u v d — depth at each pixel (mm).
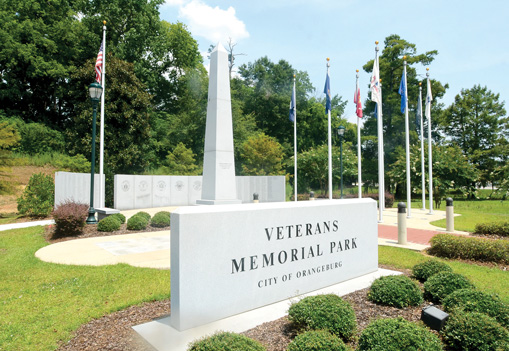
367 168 41719
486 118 42250
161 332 3869
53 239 10602
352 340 3826
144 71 32531
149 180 20312
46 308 4930
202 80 35875
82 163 22172
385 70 38438
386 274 6520
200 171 29938
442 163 25672
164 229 12516
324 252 5637
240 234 4449
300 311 3926
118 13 31219
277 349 3502
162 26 35438
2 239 10602
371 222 6672
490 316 4141
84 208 11961
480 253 7941
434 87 38625
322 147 34906
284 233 5016
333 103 57500
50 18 32500
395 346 3172
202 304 4051
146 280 6219
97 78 15469
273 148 32188
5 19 29750
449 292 4859
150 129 30641
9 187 16766
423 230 12852
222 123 11703
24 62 30062
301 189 35969
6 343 3912
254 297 4594
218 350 2977
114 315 4691
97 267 7141
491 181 40188
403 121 38750
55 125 33312
